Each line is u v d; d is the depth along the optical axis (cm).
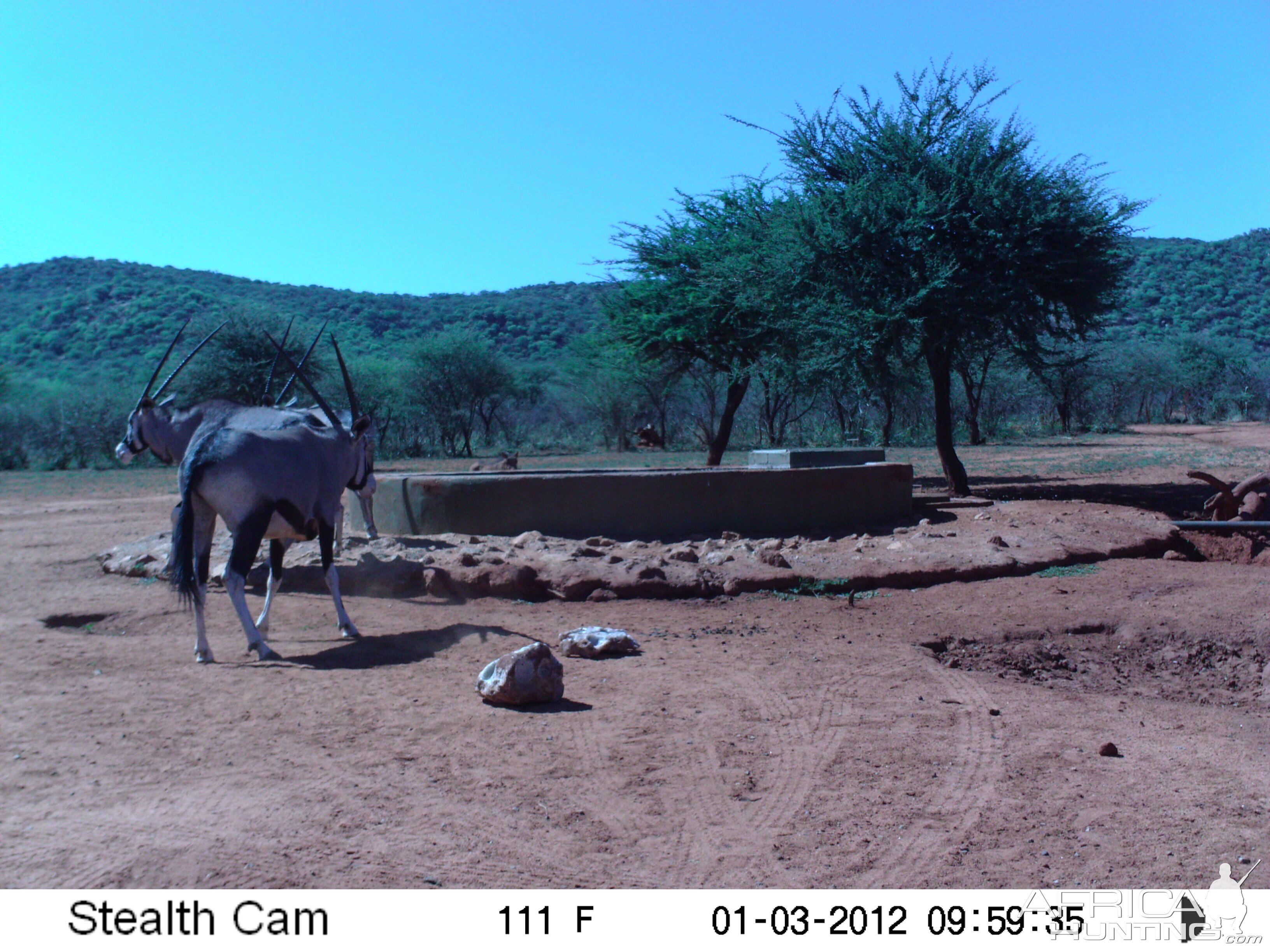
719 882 429
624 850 458
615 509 1295
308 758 568
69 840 455
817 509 1407
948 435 1914
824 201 1830
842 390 2297
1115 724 665
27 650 821
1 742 592
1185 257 12425
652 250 2461
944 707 687
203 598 801
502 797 516
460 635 860
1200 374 6397
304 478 832
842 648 848
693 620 955
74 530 1725
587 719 648
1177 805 518
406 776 543
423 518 1295
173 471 3738
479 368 4934
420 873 430
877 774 557
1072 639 913
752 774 554
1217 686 802
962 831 482
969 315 1762
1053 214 1755
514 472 1352
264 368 3916
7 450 4128
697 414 5272
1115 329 10112
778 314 1994
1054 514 1510
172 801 504
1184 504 1811
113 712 651
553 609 990
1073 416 5491
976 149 1820
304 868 432
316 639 866
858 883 430
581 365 4959
